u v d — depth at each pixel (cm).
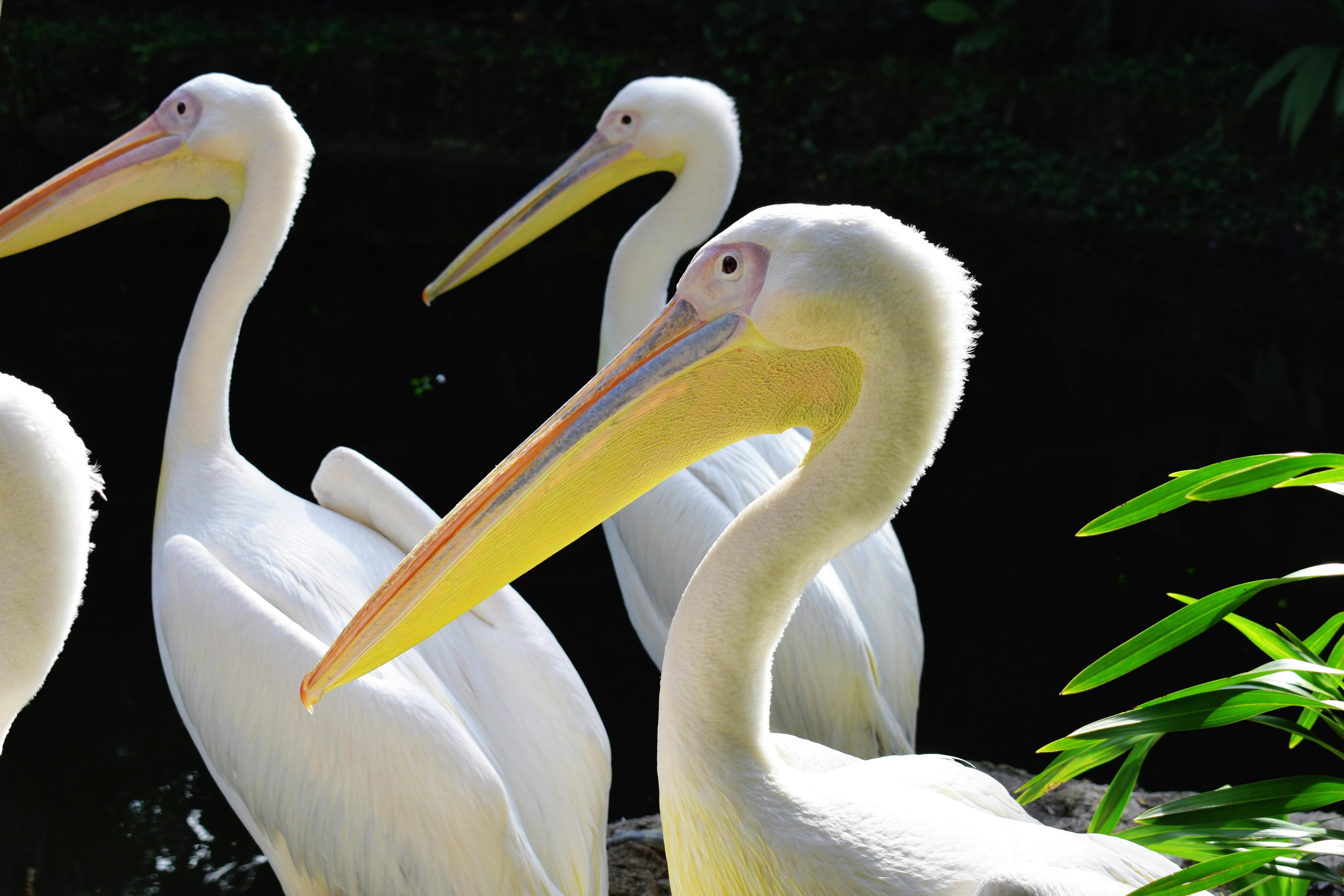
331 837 422
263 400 1216
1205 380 1409
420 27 2497
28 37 2241
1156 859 320
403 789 416
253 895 617
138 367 1260
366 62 2259
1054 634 917
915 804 313
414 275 1622
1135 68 2181
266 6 2586
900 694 611
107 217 587
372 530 527
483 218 1892
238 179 577
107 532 965
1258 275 1794
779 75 2266
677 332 337
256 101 566
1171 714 372
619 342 734
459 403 1229
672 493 630
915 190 2098
